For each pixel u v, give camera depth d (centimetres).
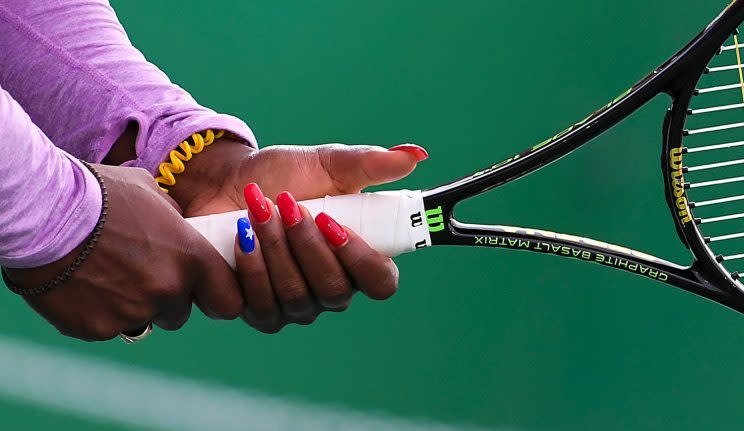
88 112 605
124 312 518
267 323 580
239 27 1410
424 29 1388
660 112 1273
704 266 604
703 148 602
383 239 582
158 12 1418
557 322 1252
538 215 1288
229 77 1405
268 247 548
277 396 1261
